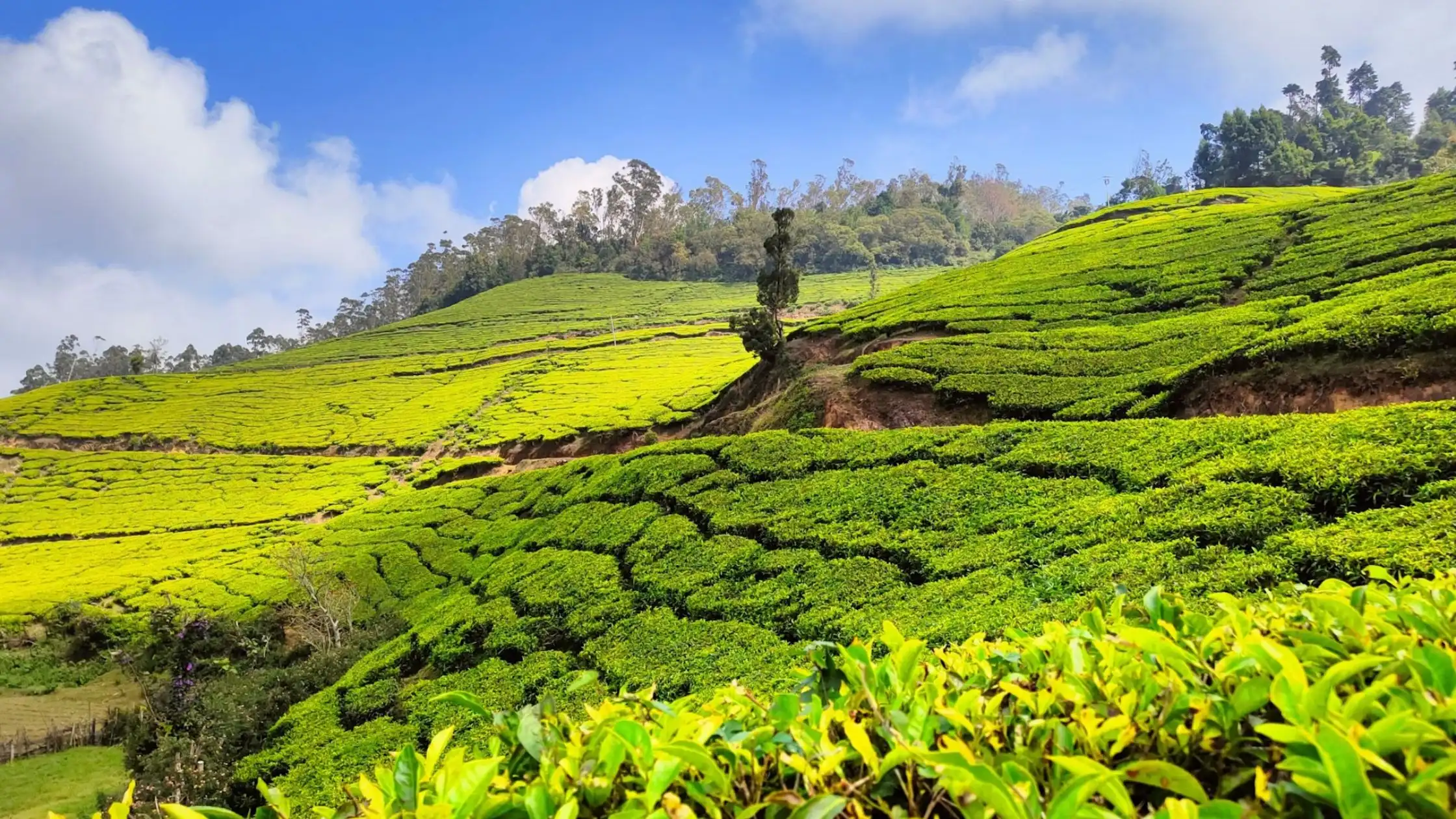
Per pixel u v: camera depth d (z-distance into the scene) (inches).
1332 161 4527.6
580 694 613.9
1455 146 3705.7
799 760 108.3
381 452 2751.0
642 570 776.9
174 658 1245.7
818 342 1669.5
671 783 110.6
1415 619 142.0
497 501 1478.8
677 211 7647.6
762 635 578.2
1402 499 437.4
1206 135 5147.6
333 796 585.0
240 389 4065.0
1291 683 103.2
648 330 4296.3
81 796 967.0
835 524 711.1
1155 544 473.4
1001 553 556.1
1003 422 822.5
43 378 6899.6
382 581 1294.3
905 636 481.7
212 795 703.1
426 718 676.7
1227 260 1341.0
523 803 104.5
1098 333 1126.4
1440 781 92.8
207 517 2265.0
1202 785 112.9
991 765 113.1
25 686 1390.3
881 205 7214.6
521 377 3430.1
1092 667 137.6
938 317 1456.7
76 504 2546.8
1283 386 784.3
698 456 1027.3
